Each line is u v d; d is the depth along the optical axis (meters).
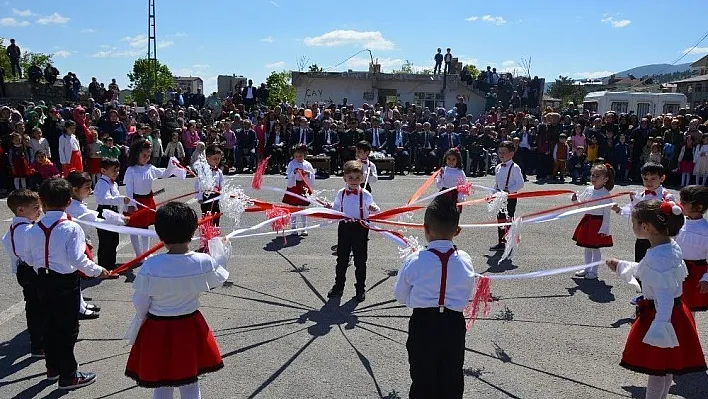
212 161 8.16
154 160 16.48
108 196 7.13
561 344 5.37
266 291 6.82
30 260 4.53
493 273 7.65
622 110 26.02
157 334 3.52
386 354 5.12
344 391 4.46
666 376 4.08
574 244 9.38
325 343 5.35
